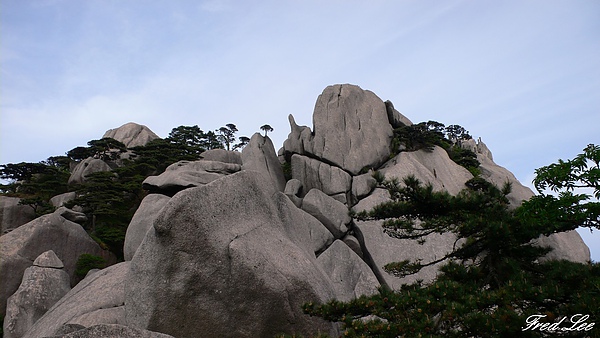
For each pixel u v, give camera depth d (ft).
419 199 47.50
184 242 37.65
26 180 171.42
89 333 23.77
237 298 37.70
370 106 151.23
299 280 39.19
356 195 124.98
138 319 37.86
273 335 37.83
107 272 53.57
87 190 147.23
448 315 31.12
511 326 29.14
